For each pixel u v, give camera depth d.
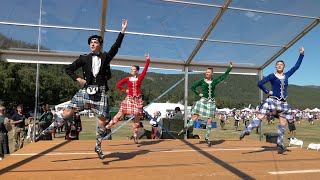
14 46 8.38
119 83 6.52
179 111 11.43
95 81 4.21
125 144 7.05
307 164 4.71
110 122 6.29
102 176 3.65
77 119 9.88
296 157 5.40
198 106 7.15
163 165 4.41
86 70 4.22
